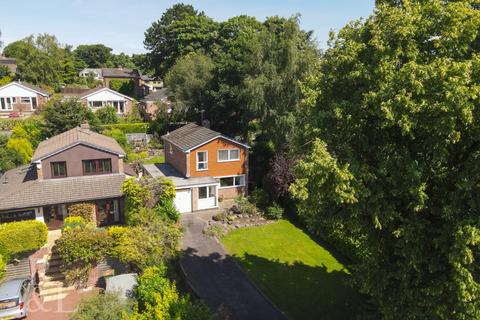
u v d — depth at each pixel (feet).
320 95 52.75
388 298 46.75
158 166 132.26
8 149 127.34
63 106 157.38
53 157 93.91
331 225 51.57
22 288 64.85
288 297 67.67
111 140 117.70
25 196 87.40
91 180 96.84
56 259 77.66
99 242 71.56
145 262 68.59
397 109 39.27
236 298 67.00
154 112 232.32
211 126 165.27
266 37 122.83
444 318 42.34
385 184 44.16
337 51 51.26
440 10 42.34
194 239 90.84
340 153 47.93
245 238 92.38
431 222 45.27
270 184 112.98
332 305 65.26
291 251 85.76
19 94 211.41
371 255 48.91
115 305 54.44
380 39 44.39
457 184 39.58
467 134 41.75
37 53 271.69
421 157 45.44
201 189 111.55
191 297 67.31
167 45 293.84
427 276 45.11
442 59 39.63
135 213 84.07
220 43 261.03
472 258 37.70
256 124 139.85
